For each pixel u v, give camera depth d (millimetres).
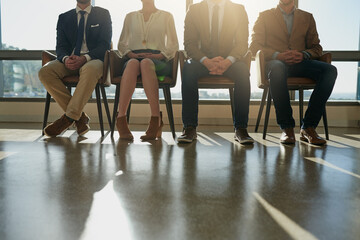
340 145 1915
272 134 2500
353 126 3285
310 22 2305
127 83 1990
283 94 1978
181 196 889
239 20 2150
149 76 2014
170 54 2297
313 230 670
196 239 621
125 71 2010
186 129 1979
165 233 646
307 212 776
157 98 2043
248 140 1896
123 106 2000
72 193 904
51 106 3414
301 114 2537
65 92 2178
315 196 905
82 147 1729
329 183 1045
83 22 2322
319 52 2193
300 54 2049
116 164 1300
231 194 914
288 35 2314
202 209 787
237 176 1126
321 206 821
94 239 618
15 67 3480
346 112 3283
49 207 790
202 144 1900
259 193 926
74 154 1516
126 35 2367
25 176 1088
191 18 2191
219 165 1309
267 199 872
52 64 2160
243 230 665
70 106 2068
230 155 1540
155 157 1464
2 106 3455
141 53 2188
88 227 673
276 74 1982
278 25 2303
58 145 1789
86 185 988
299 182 1054
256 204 830
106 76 2156
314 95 1993
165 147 1761
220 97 3443
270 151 1665
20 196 874
